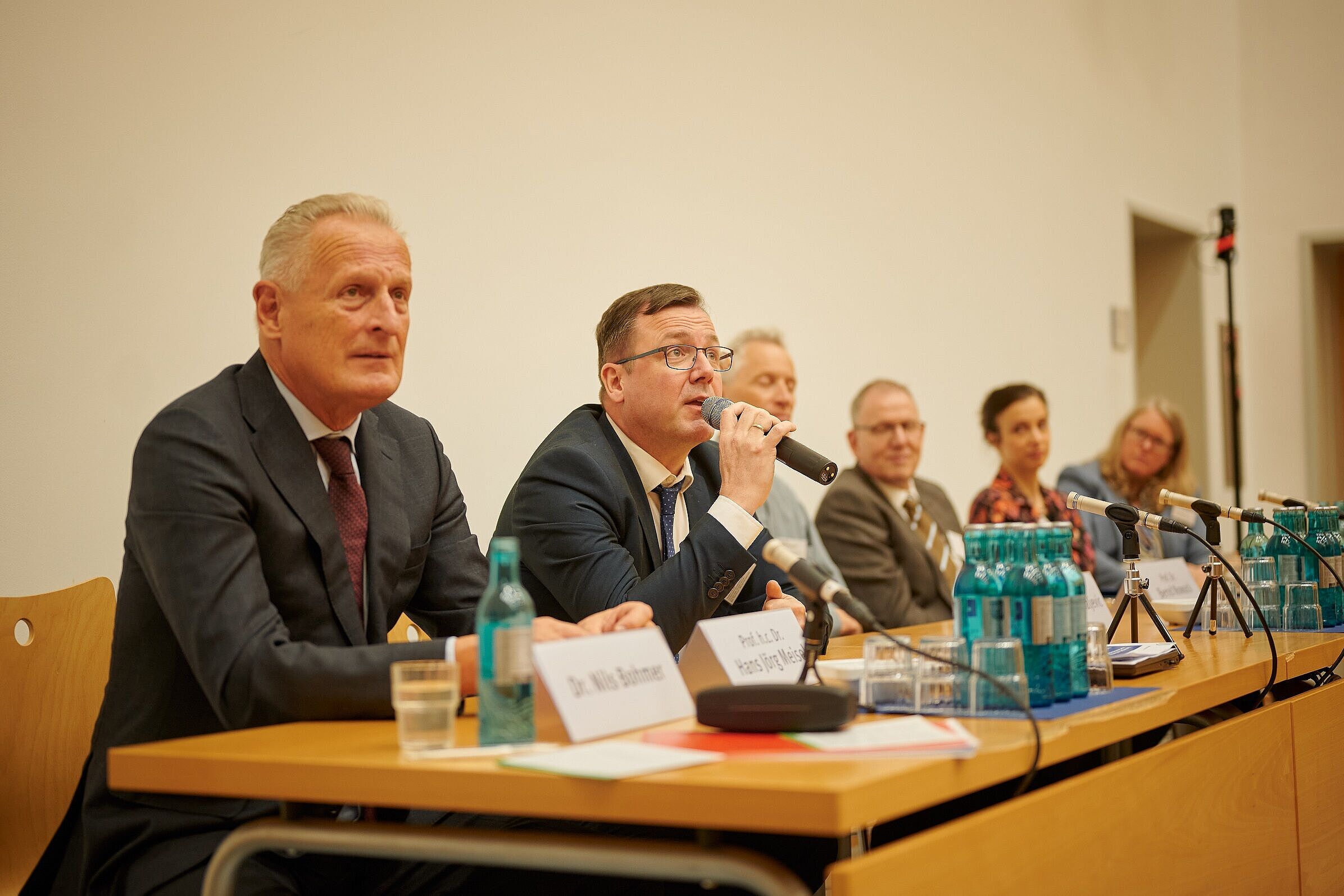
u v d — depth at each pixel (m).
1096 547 4.75
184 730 1.67
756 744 1.20
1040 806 1.26
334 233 1.73
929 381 5.05
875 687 1.44
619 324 2.27
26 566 2.42
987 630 1.52
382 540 1.80
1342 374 8.05
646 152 3.81
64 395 2.48
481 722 1.25
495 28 3.37
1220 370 7.53
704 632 1.47
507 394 3.35
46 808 1.95
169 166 2.67
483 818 1.70
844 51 4.67
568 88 3.57
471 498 3.23
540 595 2.15
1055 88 6.07
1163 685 1.71
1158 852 1.51
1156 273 7.53
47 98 2.48
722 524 1.89
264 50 2.84
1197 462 7.43
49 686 1.99
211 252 2.74
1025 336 5.73
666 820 1.03
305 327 1.72
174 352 2.67
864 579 3.69
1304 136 7.64
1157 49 7.00
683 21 3.97
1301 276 7.61
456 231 3.24
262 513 1.65
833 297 4.54
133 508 1.62
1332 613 2.70
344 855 1.62
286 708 1.46
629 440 2.28
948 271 5.20
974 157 5.42
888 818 1.03
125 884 1.54
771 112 4.31
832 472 1.92
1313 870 2.04
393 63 3.11
